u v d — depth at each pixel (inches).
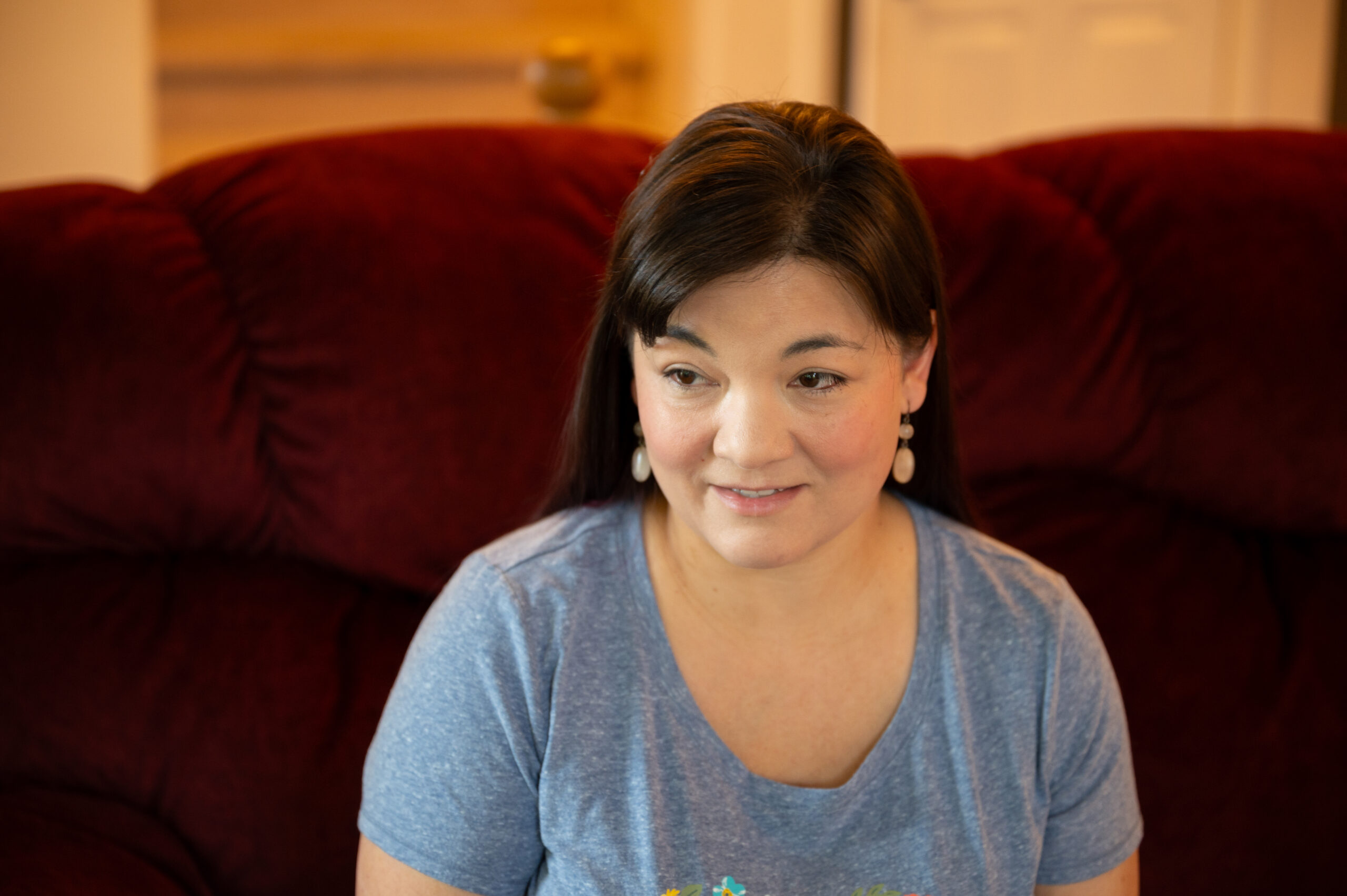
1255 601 51.1
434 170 50.1
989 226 52.2
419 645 34.2
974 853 33.9
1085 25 129.3
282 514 47.2
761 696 34.1
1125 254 52.7
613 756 32.8
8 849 39.0
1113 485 53.4
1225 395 51.4
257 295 47.0
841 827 33.4
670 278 28.3
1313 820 49.2
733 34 141.6
